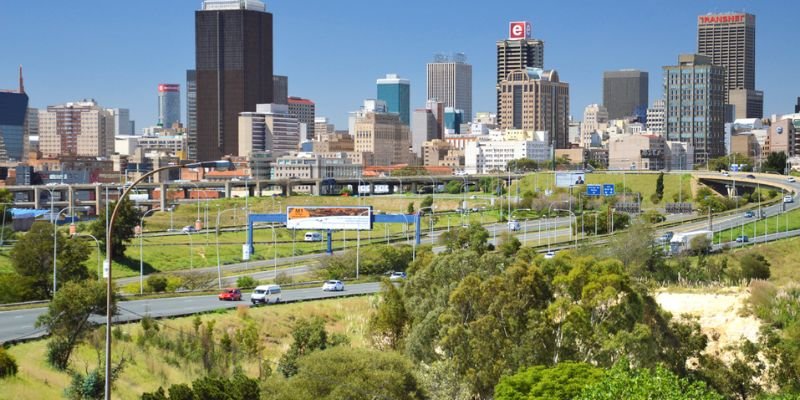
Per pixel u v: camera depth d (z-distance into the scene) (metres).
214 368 120.25
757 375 124.94
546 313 117.06
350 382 102.00
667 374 91.19
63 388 102.00
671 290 161.25
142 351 121.38
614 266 124.69
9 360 101.38
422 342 122.00
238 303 166.00
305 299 172.62
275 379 105.44
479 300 119.31
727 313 148.62
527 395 101.44
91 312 119.06
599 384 89.75
